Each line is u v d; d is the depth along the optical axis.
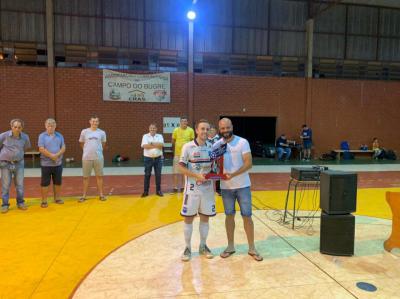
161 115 16.33
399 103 18.70
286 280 3.99
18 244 5.16
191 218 4.58
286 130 17.59
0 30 14.88
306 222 6.36
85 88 15.55
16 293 3.70
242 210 4.61
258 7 17.16
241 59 17.14
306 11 17.61
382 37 18.41
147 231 5.80
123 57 16.03
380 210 7.32
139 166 14.23
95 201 7.92
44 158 7.26
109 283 3.91
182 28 16.50
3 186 6.88
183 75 16.48
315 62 17.80
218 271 4.23
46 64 15.27
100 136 7.94
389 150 18.19
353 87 18.09
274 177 11.81
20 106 15.07
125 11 15.93
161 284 3.89
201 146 4.50
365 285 3.87
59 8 15.30
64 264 4.46
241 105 17.09
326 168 5.81
